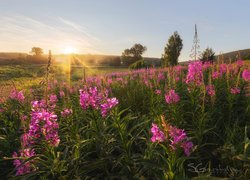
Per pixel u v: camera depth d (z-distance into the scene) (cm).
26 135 468
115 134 510
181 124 578
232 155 466
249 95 724
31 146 465
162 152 434
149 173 433
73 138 524
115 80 1507
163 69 1361
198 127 526
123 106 813
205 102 651
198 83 644
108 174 461
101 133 498
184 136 346
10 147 613
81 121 625
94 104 497
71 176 444
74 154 457
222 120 631
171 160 355
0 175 566
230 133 550
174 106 578
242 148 469
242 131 564
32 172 430
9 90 1517
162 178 373
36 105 481
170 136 359
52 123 442
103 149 496
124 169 455
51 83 1212
